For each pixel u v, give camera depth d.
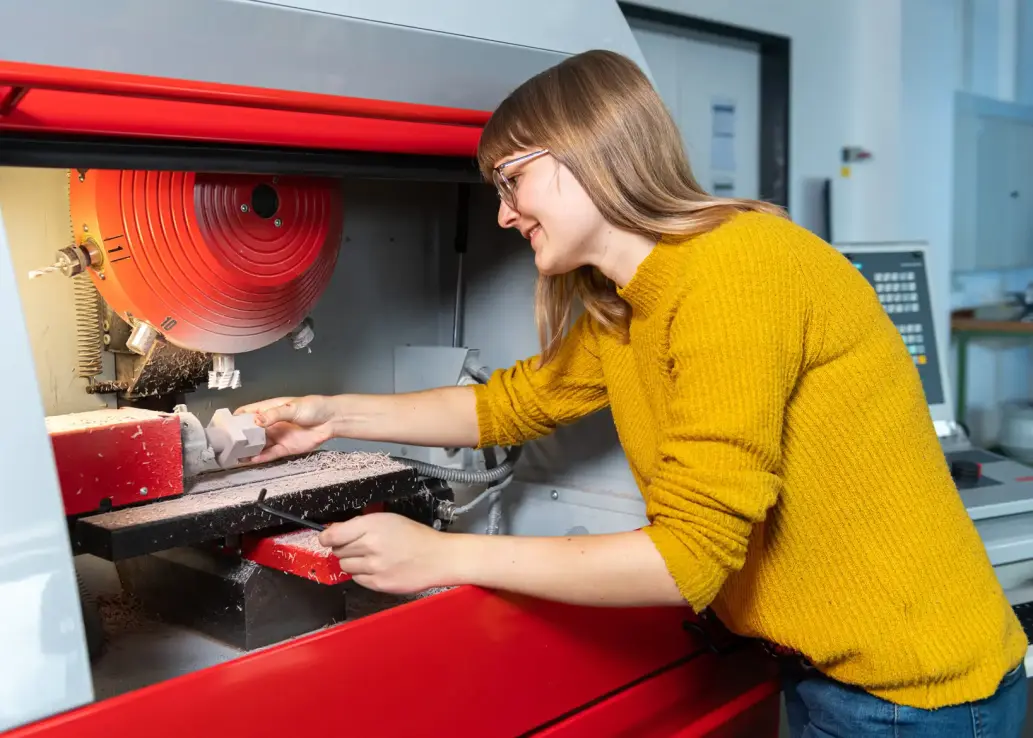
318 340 1.38
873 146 2.57
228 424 1.00
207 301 0.93
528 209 0.87
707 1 2.12
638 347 0.95
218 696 0.66
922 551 0.85
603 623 0.96
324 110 0.85
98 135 0.78
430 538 0.81
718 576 0.76
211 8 0.73
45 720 0.60
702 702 1.10
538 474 1.42
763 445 0.75
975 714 0.87
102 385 1.10
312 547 0.87
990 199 2.78
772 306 0.77
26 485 0.60
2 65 0.66
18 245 1.06
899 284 1.85
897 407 0.85
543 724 0.92
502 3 0.94
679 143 0.89
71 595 0.62
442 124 0.96
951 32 2.58
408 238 1.50
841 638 0.87
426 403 1.15
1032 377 2.84
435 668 0.79
